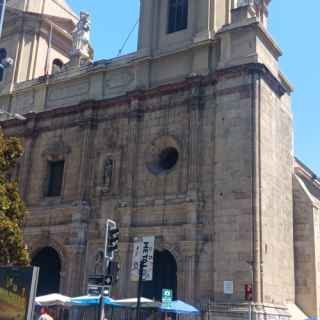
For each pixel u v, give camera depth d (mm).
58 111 41500
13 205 28203
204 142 33750
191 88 35031
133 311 32188
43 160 41375
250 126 31828
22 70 48219
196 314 29859
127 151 36875
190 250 31484
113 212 35969
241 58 33500
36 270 18250
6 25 50469
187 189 33156
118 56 40469
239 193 30891
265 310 28344
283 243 33562
